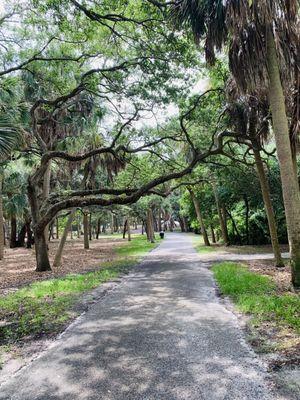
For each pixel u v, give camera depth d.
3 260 20.30
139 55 11.39
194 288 9.09
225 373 4.02
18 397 3.67
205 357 4.48
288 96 9.47
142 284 9.94
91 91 12.76
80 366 4.36
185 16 8.15
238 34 7.61
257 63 7.92
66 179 26.52
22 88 14.13
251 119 12.10
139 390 3.70
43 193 17.53
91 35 10.56
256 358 4.40
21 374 4.22
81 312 7.02
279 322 5.70
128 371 4.16
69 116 16.16
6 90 11.41
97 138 18.98
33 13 10.41
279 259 12.28
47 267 14.25
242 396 3.50
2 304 7.80
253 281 8.95
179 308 7.00
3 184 24.95
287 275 10.33
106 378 4.01
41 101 13.21
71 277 11.47
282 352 4.52
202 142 15.32
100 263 16.34
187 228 59.84
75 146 16.39
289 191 8.01
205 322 5.99
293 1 7.46
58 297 8.36
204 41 9.16
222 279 9.66
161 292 8.69
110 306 7.38
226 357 4.46
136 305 7.38
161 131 16.12
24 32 11.53
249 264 13.30
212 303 7.37
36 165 18.89
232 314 6.45
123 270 13.11
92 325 6.06
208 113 13.36
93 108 15.97
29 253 25.91
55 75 12.64
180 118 13.06
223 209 23.55
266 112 11.73
